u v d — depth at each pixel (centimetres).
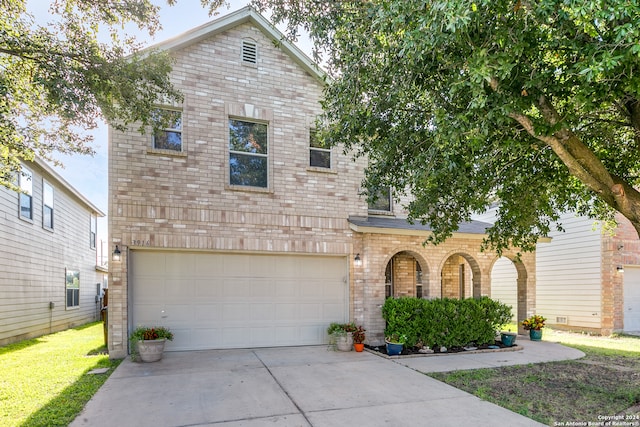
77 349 969
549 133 455
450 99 505
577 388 629
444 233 700
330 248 997
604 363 814
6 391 597
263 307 945
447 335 934
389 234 1013
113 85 687
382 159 661
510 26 409
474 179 631
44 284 1338
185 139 890
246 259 941
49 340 1175
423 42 411
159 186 862
